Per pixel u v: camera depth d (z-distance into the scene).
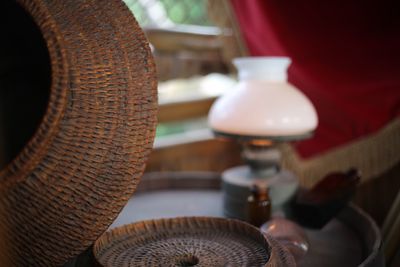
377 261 0.82
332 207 1.04
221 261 0.73
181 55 1.75
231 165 1.80
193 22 1.95
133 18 0.77
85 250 0.75
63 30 0.67
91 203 0.70
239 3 1.57
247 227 0.82
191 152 1.67
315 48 1.50
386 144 1.47
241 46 1.61
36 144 0.61
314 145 1.60
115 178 0.72
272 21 1.49
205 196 1.29
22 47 0.87
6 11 0.83
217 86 1.98
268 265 0.66
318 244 0.98
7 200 0.64
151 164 1.58
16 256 0.68
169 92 1.95
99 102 0.68
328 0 1.45
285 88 1.13
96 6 0.73
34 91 0.89
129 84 0.72
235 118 1.10
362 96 1.49
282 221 0.97
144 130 0.75
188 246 0.78
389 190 1.63
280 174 1.18
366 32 1.45
